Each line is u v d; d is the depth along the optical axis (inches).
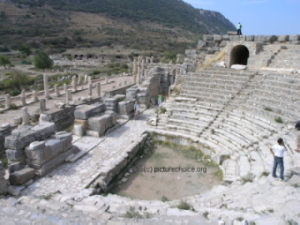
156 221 259.8
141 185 499.2
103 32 6171.3
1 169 390.3
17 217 274.7
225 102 785.6
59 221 261.0
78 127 682.2
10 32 4931.1
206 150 637.3
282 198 308.0
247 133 626.5
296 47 906.1
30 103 1098.7
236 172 491.8
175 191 477.1
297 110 625.6
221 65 1040.8
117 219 274.1
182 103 842.8
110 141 660.1
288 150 481.7
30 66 3026.6
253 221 243.4
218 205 334.3
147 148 682.2
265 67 917.2
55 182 451.8
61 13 6939.0
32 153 462.9
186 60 1112.2
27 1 6801.2
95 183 457.4
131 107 880.3
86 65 3225.9
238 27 1069.1
